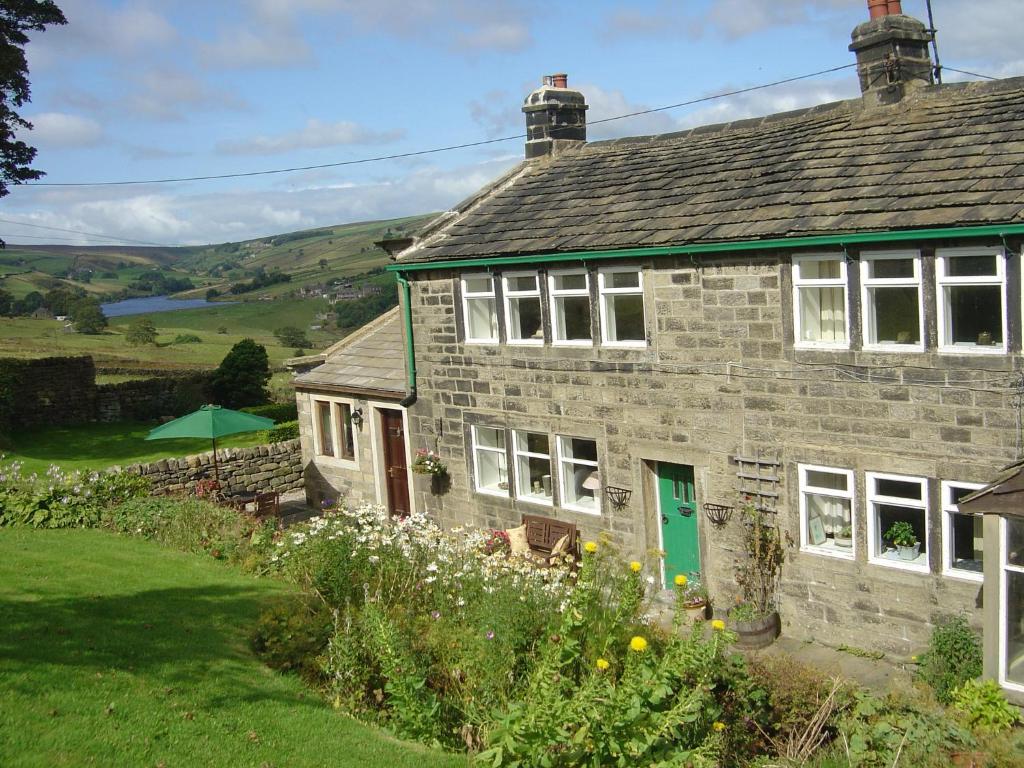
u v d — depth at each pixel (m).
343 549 11.20
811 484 12.73
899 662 11.87
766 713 9.08
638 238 13.71
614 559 12.35
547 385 15.70
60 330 62.12
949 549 11.33
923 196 11.26
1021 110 12.12
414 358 18.19
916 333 11.43
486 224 17.23
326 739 7.63
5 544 13.52
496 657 8.19
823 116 14.90
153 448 29.22
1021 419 10.46
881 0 13.95
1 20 27.72
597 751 6.79
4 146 28.69
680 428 13.89
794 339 12.40
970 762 8.07
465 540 13.10
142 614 10.34
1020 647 10.23
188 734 7.29
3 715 7.09
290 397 38.38
